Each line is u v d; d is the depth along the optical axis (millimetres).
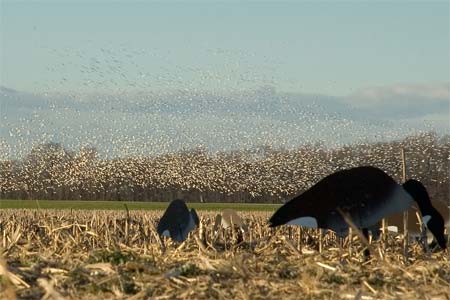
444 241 16625
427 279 13109
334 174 15438
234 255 15773
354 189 15344
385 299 11242
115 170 63125
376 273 13773
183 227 18750
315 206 15508
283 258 15844
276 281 12711
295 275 13500
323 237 20328
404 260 15773
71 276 12703
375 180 15320
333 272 13445
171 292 11711
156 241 19797
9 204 59375
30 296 11375
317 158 57406
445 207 18797
